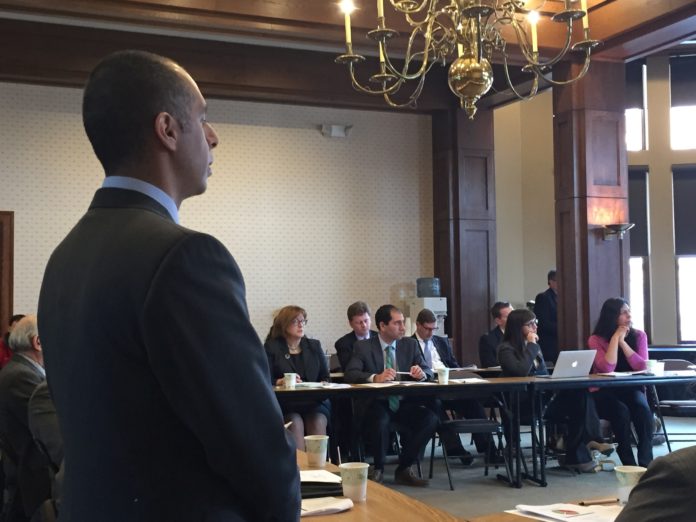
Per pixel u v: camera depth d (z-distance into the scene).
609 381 5.29
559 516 1.79
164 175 1.13
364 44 6.38
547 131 10.05
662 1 6.09
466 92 3.73
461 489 5.17
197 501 0.98
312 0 6.08
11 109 7.07
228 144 7.80
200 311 0.98
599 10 6.69
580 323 6.87
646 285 9.80
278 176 7.97
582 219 6.89
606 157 6.97
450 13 3.96
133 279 0.99
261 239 7.88
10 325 6.33
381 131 8.44
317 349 5.62
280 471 1.01
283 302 7.91
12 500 3.33
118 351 1.00
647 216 9.80
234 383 0.98
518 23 4.19
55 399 1.12
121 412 0.99
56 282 1.12
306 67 7.62
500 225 9.98
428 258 8.56
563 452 5.90
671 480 0.95
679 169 9.70
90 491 1.01
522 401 5.76
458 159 8.36
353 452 5.40
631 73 9.88
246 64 7.38
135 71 1.12
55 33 6.76
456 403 6.17
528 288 10.03
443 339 6.82
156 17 5.69
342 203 8.22
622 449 5.54
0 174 7.01
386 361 5.78
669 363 6.15
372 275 8.30
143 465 0.98
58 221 7.17
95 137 1.13
